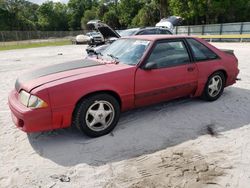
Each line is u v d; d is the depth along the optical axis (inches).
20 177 114.7
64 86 133.6
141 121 169.8
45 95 129.6
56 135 154.2
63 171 118.3
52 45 1250.0
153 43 166.7
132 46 174.7
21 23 3016.7
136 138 147.1
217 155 127.6
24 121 130.5
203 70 188.5
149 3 1863.9
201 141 141.8
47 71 154.1
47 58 580.7
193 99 211.0
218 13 1286.9
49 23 3518.7
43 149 138.6
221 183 107.1
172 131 154.7
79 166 121.7
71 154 132.5
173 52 175.6
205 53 193.9
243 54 504.7
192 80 183.5
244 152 129.6
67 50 839.7
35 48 1035.9
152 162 123.5
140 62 158.7
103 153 132.6
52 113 132.1
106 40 433.7
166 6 1498.5
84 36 1278.3
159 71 164.9
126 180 110.9
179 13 1341.0
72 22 3631.9
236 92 229.5
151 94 164.6
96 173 116.1
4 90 268.4
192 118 173.0
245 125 160.4
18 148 140.6
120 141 144.3
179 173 114.6
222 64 200.7
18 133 159.3
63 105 133.8
